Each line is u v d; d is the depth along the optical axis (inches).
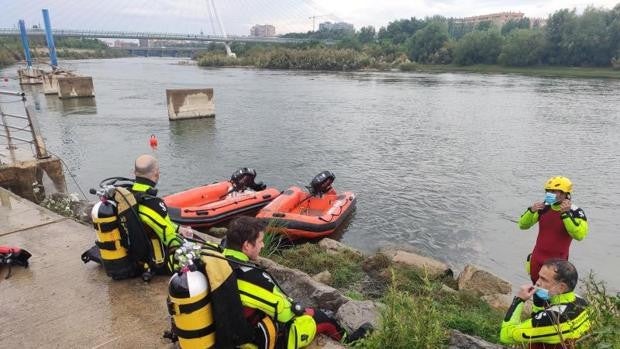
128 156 571.5
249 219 103.2
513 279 287.0
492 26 3617.1
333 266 254.8
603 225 368.2
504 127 773.9
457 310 199.6
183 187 461.4
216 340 96.3
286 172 511.8
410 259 265.4
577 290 268.2
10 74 1951.3
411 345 120.0
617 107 1012.5
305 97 1172.5
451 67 2723.9
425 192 446.9
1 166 325.7
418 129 753.6
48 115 880.3
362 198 429.7
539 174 503.5
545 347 110.7
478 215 391.2
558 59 2481.5
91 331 128.8
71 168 519.5
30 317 135.2
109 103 1050.7
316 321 125.4
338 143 645.9
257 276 98.9
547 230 178.4
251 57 2920.8
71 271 162.1
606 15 2400.3
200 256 96.9
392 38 3725.4
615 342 97.1
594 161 554.3
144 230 141.6
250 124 788.0
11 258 161.8
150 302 142.2
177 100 806.5
